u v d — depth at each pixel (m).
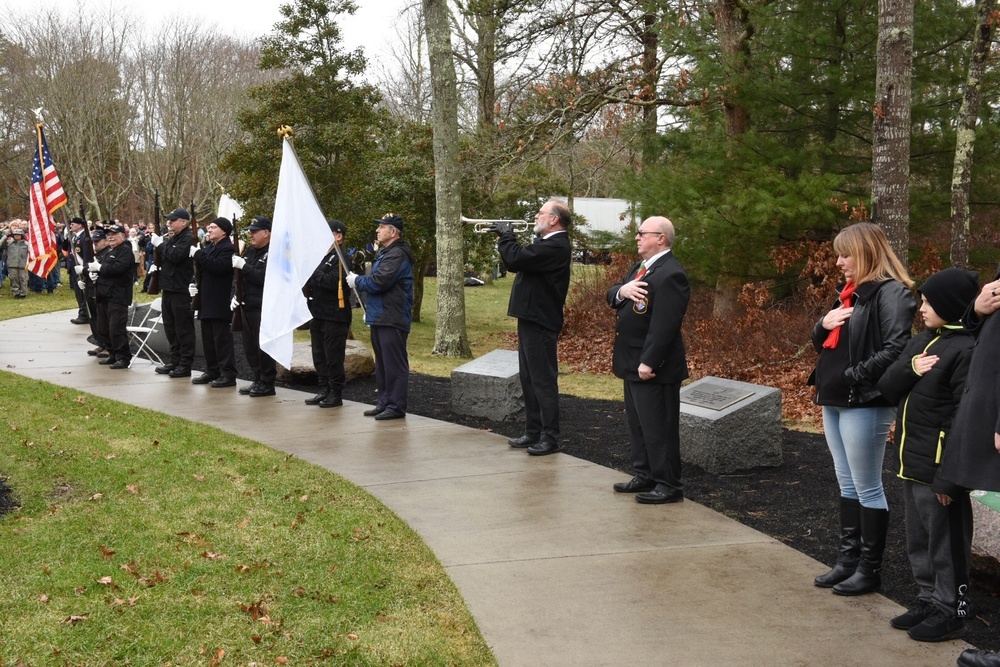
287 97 18.81
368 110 19.53
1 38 40.66
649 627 4.20
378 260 8.92
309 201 8.58
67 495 6.02
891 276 4.39
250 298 9.90
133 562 4.80
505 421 8.99
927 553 4.14
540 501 6.18
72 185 40.22
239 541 5.23
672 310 5.85
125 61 42.16
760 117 14.45
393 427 8.59
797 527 5.66
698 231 13.45
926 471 3.92
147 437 7.76
